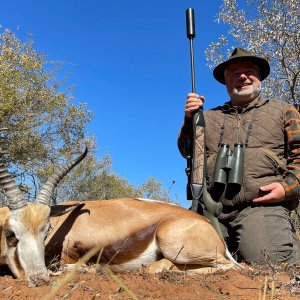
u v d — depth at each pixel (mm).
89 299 986
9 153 3283
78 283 1118
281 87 3457
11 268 1354
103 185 4688
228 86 1823
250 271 1323
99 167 4691
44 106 3396
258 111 1695
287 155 1673
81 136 3723
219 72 1914
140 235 1459
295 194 1562
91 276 1234
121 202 1569
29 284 1164
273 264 1406
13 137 3291
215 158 1671
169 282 1169
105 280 1171
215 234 1442
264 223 1558
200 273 1357
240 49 1783
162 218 1465
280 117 1667
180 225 1414
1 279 1227
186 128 1788
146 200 1598
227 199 1621
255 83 1761
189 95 1716
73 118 3609
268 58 3402
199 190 1594
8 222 1369
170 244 1399
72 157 3602
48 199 1483
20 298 1017
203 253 1393
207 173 1680
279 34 3336
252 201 1593
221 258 1408
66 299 987
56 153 3588
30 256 1318
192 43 1896
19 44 3504
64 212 1479
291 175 1565
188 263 1397
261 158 1601
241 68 1767
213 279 1205
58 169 1528
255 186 1577
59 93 3531
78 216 1534
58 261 1493
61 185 4289
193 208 1584
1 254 1412
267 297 1050
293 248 1549
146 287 1098
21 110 3289
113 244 1467
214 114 1771
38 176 3467
